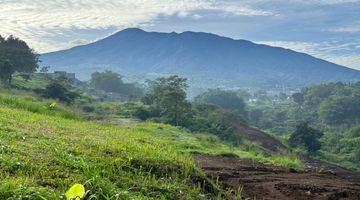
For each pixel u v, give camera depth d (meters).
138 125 31.03
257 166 16.45
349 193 12.68
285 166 18.03
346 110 138.38
